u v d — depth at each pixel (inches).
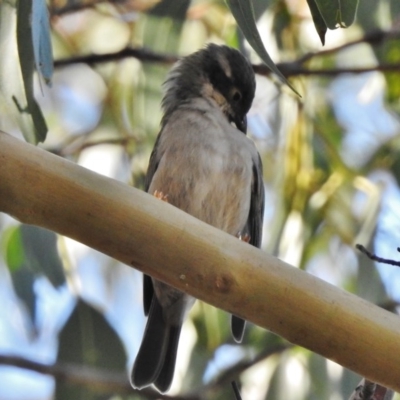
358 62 457.1
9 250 418.6
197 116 392.2
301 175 429.4
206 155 378.3
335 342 222.1
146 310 397.1
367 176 444.5
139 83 447.2
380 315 221.8
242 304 223.3
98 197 215.6
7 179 211.0
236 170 380.2
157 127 444.8
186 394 398.3
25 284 412.8
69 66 462.9
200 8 455.5
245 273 221.6
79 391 380.5
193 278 222.5
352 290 422.9
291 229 422.9
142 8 470.0
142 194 220.4
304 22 450.0
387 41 451.2
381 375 223.1
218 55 421.1
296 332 223.8
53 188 213.5
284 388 412.8
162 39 437.7
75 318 396.8
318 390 410.3
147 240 218.8
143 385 367.6
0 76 288.4
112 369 390.9
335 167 434.6
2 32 292.4
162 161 382.3
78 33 489.7
